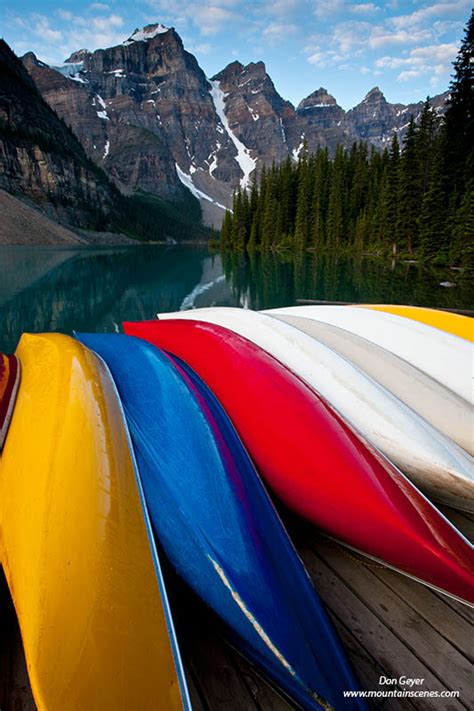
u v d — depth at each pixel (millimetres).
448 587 1867
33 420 2379
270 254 41844
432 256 25422
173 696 1219
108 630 1333
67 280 16922
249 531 1869
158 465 2184
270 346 3662
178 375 3033
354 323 4512
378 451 2447
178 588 1792
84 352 3201
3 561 1688
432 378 3408
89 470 1919
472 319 4484
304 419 2508
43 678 1196
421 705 1491
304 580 1759
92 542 1594
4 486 2033
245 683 1544
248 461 2375
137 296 13172
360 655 1661
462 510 2580
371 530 2051
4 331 8586
